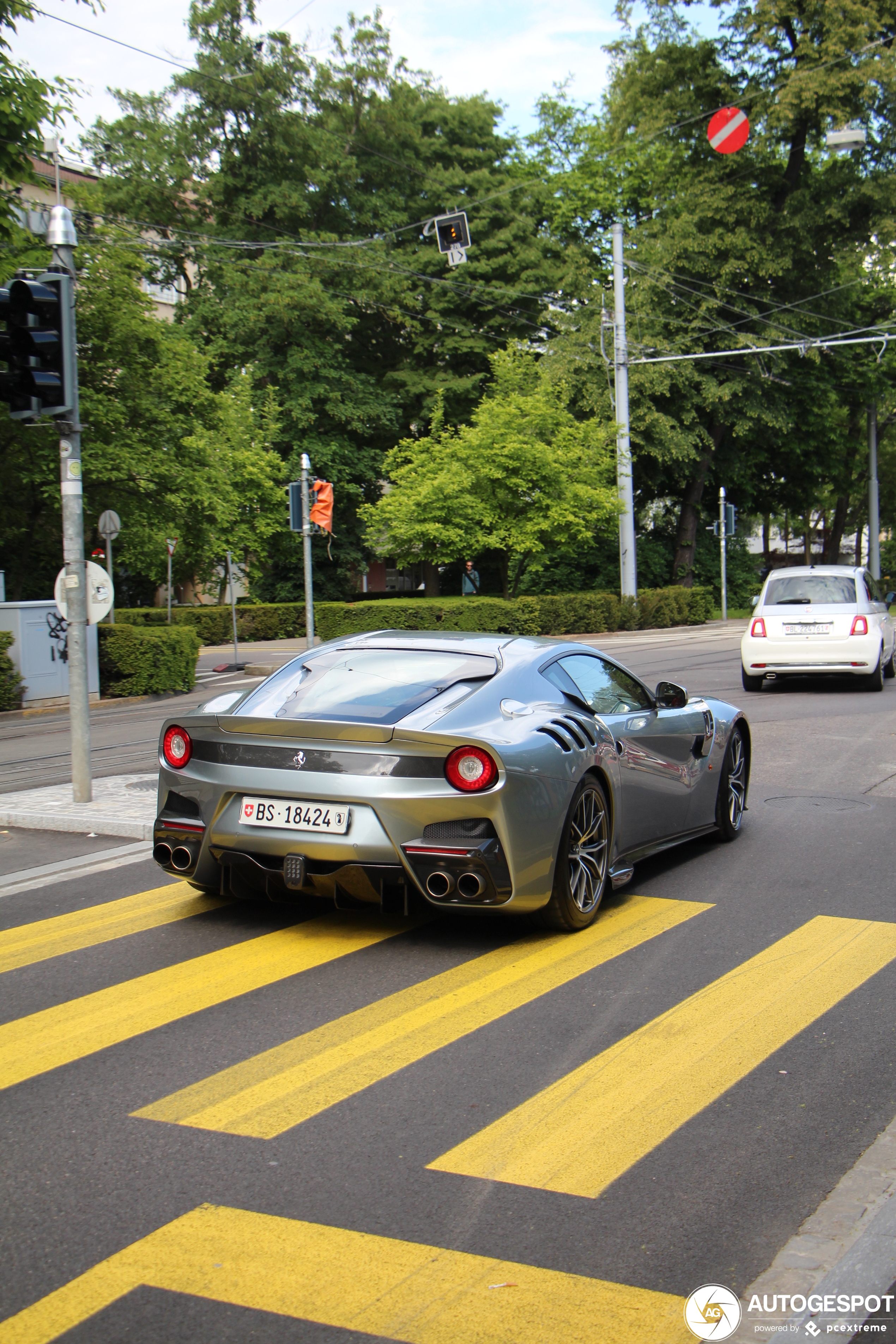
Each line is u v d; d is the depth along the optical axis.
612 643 30.23
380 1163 3.37
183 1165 3.37
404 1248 2.92
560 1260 2.86
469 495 33.38
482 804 5.11
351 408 43.25
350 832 5.22
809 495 51.34
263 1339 2.57
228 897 6.43
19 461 22.23
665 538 50.16
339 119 43.81
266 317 41.88
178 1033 4.40
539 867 5.33
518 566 36.22
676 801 6.87
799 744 11.84
